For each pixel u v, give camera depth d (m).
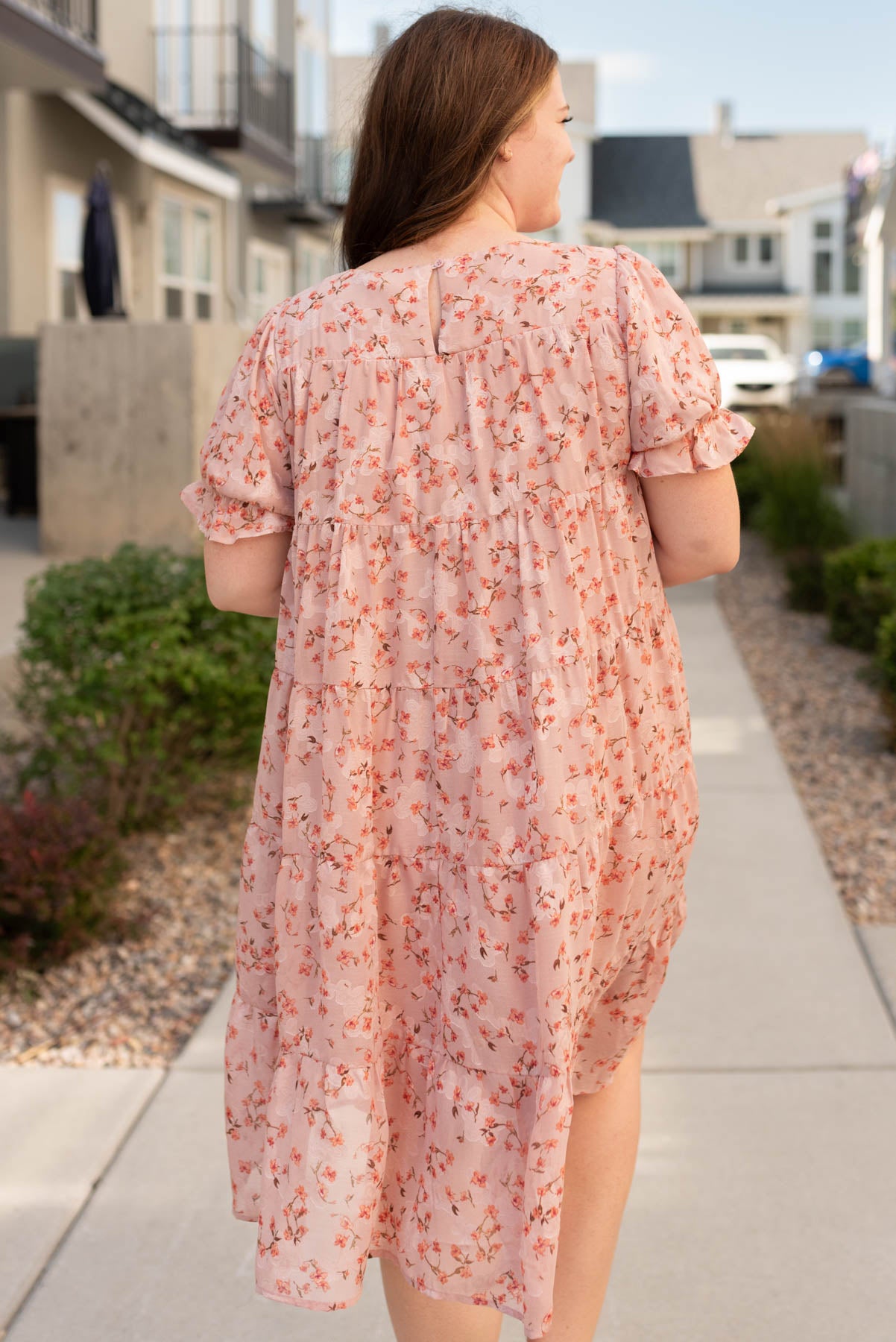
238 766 4.42
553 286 1.37
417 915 1.46
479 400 1.38
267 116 20.47
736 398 21.58
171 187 17.06
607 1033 1.63
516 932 1.39
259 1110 1.56
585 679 1.39
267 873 1.52
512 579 1.38
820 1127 2.57
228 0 20.16
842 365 24.55
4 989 3.31
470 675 1.40
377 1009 1.47
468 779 1.41
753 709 6.05
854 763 5.25
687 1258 2.19
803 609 8.72
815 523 9.46
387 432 1.41
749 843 4.25
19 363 12.16
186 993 3.29
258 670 4.07
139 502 9.41
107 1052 2.98
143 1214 2.34
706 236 45.94
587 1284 1.67
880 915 3.71
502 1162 1.43
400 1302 1.57
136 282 15.96
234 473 1.47
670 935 1.59
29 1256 2.22
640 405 1.36
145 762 4.25
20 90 12.62
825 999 3.13
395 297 1.40
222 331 9.84
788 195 47.09
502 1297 1.44
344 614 1.41
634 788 1.46
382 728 1.43
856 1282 2.13
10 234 12.55
